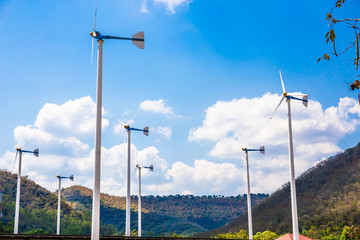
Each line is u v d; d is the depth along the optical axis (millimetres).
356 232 144875
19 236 49062
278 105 67500
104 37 35656
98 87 34438
